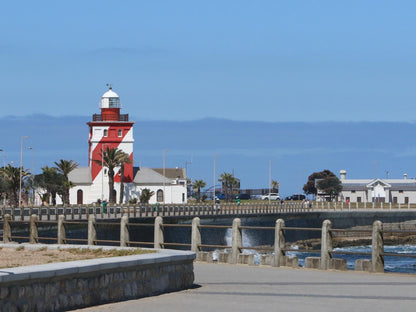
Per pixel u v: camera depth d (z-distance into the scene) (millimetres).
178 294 33844
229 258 50656
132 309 29344
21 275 26719
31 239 61250
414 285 37406
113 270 31000
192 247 52625
